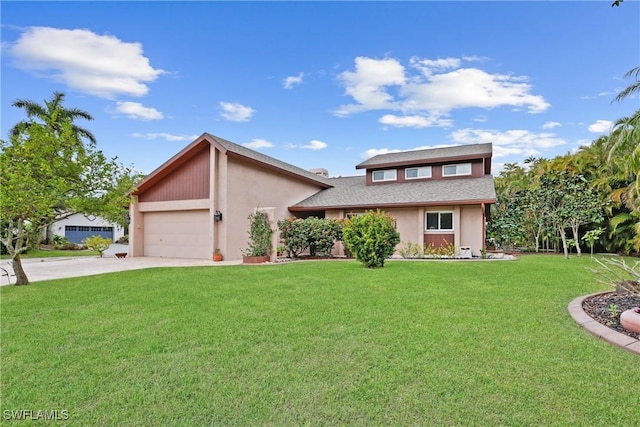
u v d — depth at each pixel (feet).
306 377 11.78
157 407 10.17
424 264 39.99
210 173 53.26
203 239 55.42
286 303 21.52
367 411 9.81
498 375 11.68
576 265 38.93
